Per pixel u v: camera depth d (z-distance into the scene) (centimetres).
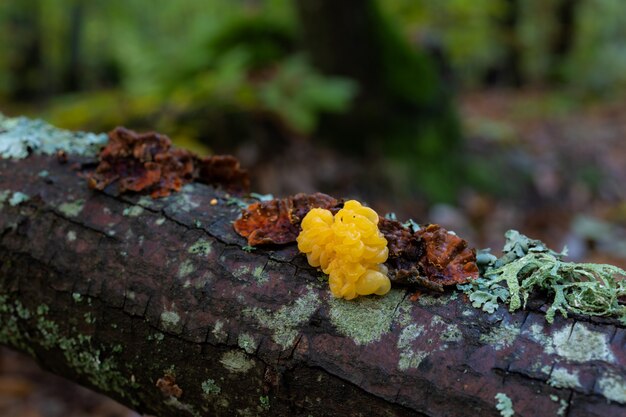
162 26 155
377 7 84
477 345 26
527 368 26
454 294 28
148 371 30
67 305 31
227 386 29
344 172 77
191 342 29
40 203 33
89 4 127
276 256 29
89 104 77
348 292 28
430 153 86
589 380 25
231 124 71
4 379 56
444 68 97
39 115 81
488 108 160
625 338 26
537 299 27
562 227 81
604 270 27
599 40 211
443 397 26
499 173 95
